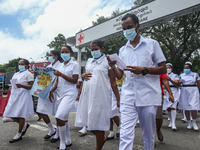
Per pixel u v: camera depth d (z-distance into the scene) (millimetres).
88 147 3258
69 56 3496
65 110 3035
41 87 3428
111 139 3762
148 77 2070
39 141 3592
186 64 5031
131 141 1962
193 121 4664
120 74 2346
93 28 10344
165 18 7059
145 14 7523
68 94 3238
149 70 1951
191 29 13594
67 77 3209
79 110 2748
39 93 3217
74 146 3312
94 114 2521
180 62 14984
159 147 3303
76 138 3809
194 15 13242
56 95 3600
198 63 16969
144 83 2049
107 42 14688
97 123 2510
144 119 2064
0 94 7207
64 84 3316
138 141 3592
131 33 2152
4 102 6465
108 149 3160
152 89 2043
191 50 14719
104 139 2789
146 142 2125
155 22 7387
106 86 2664
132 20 2158
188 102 4742
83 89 2799
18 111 3613
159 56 2094
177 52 15523
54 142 3531
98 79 2631
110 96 2699
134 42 2279
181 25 13680
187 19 13562
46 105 3574
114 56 2027
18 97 3707
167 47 15500
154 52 2125
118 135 3904
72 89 3316
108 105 2635
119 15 8727
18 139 3615
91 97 2594
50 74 3340
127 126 2016
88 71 2799
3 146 3295
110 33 9219
